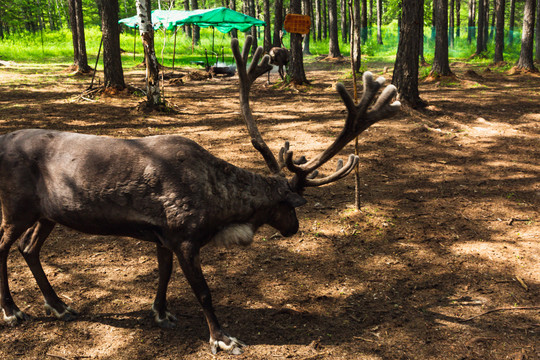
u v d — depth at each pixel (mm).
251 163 7750
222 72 20562
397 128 10055
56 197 3199
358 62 19109
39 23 41750
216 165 3285
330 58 28375
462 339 3473
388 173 7422
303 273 4492
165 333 3539
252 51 28547
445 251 4922
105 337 3488
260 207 3441
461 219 5723
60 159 3193
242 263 4680
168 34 37500
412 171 7508
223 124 10625
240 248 4996
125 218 3172
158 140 3252
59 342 3420
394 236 5277
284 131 9953
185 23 18422
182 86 17219
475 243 5098
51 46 30828
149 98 11633
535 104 12383
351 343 3430
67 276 4359
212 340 3334
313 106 12641
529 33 19203
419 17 11062
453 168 7641
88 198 3141
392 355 3299
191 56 30375
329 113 11602
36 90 14820
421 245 5062
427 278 4387
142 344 3408
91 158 3152
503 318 3734
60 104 12383
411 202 6258
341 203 6223
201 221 3135
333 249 4988
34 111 11344
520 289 4164
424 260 4734
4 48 27359
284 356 3268
